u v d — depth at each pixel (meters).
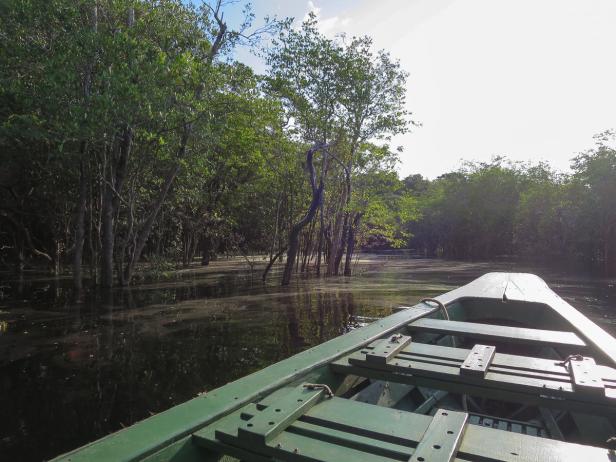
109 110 9.51
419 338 4.15
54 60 9.40
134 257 14.29
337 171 18.59
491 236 37.69
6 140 12.22
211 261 27.77
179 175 15.92
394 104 16.66
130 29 10.38
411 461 1.52
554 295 5.70
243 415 1.96
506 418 3.66
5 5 9.89
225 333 7.47
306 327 7.93
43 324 8.21
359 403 2.12
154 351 6.38
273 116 14.87
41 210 18.06
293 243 14.49
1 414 4.24
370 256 41.91
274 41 15.53
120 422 4.07
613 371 2.42
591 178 25.64
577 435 2.96
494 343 4.79
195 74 10.62
